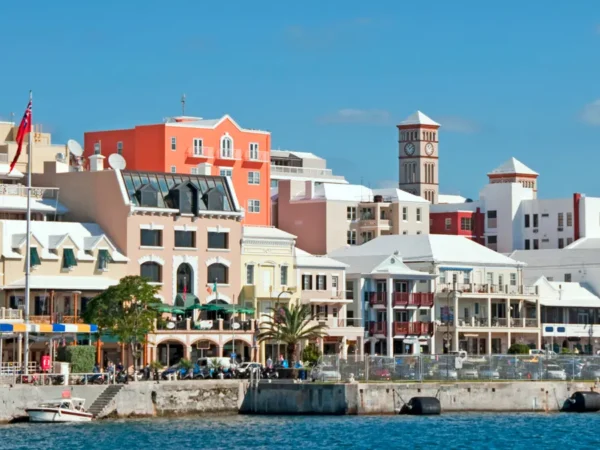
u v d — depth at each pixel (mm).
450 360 180875
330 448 146125
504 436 158000
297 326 198750
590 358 188750
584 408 183125
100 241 196125
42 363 167625
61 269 192500
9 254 189750
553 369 186375
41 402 160875
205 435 153875
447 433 159250
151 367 178750
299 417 171500
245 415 173250
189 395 170625
